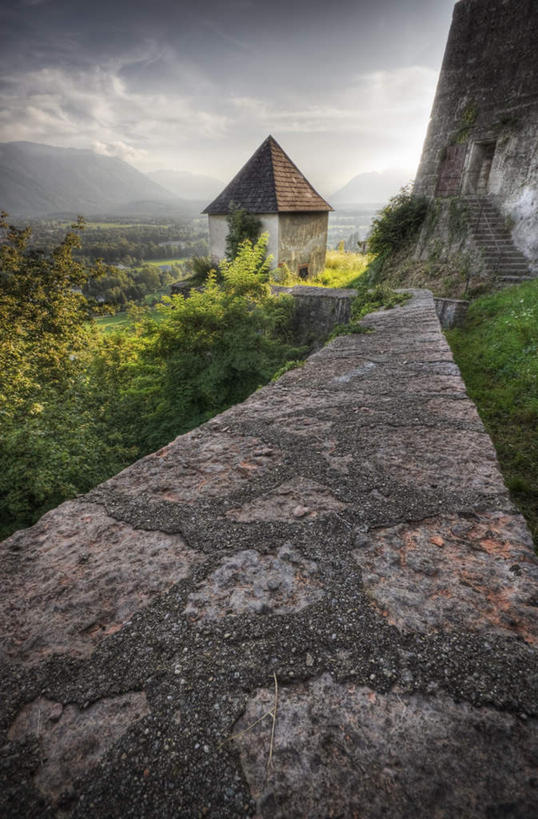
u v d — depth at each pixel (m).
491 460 1.70
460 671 0.86
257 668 0.89
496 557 1.18
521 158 9.95
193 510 1.45
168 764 0.73
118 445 8.05
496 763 0.71
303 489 1.55
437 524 1.32
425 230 12.16
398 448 1.83
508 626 0.96
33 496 6.26
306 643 0.94
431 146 12.67
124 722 0.80
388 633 0.95
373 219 14.02
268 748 0.74
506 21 10.12
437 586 1.08
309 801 0.67
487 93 10.80
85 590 1.12
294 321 12.12
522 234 9.72
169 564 1.20
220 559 1.21
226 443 1.96
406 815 0.65
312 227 19.44
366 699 0.82
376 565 1.16
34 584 1.15
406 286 11.29
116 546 1.29
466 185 11.58
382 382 2.78
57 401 9.09
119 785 0.71
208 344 7.96
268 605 1.04
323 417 2.22
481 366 5.12
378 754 0.73
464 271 9.85
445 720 0.77
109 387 10.45
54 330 11.38
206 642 0.96
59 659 0.94
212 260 20.25
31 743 0.78
